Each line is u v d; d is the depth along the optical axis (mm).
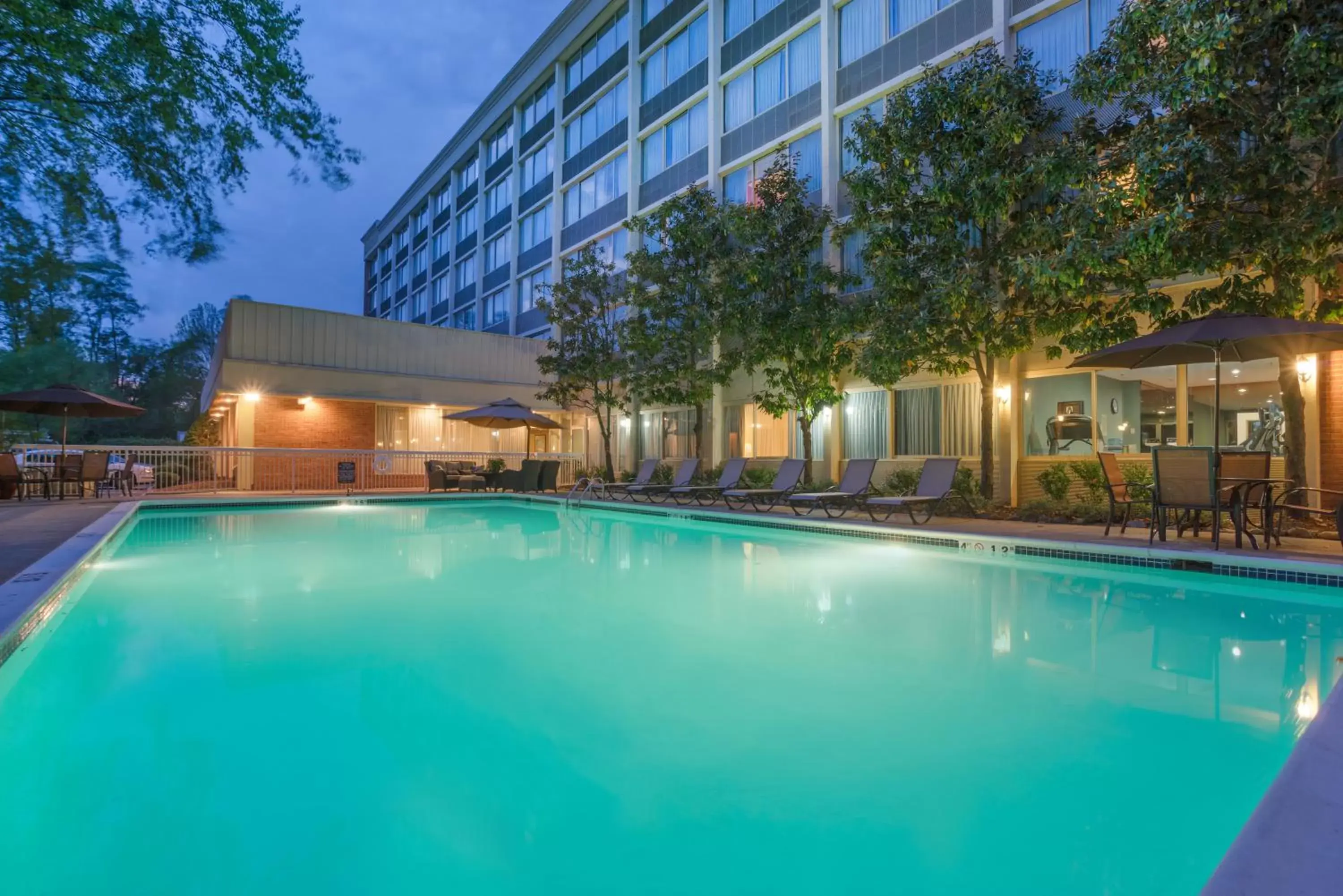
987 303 9125
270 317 16375
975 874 1770
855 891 1704
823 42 15492
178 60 4789
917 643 4004
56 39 4246
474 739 2637
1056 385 11680
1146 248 7184
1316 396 8742
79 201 4898
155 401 36219
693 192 14680
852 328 11188
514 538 9344
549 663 3611
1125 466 10578
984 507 10023
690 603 5129
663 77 20703
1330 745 1964
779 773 2346
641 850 1888
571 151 25344
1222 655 3748
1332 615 4750
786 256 12750
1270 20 6559
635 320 15398
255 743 2588
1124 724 2750
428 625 4426
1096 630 4336
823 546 8477
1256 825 1515
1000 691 3160
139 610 4844
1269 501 6340
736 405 18141
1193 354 7418
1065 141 8688
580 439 23031
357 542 8773
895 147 10016
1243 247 7363
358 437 17844
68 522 8383
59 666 3514
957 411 13086
